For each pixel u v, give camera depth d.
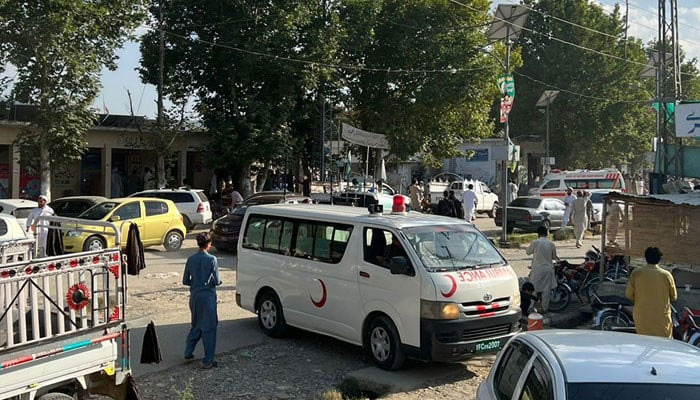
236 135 27.73
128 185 31.45
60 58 21.95
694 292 10.73
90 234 17.12
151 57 28.50
